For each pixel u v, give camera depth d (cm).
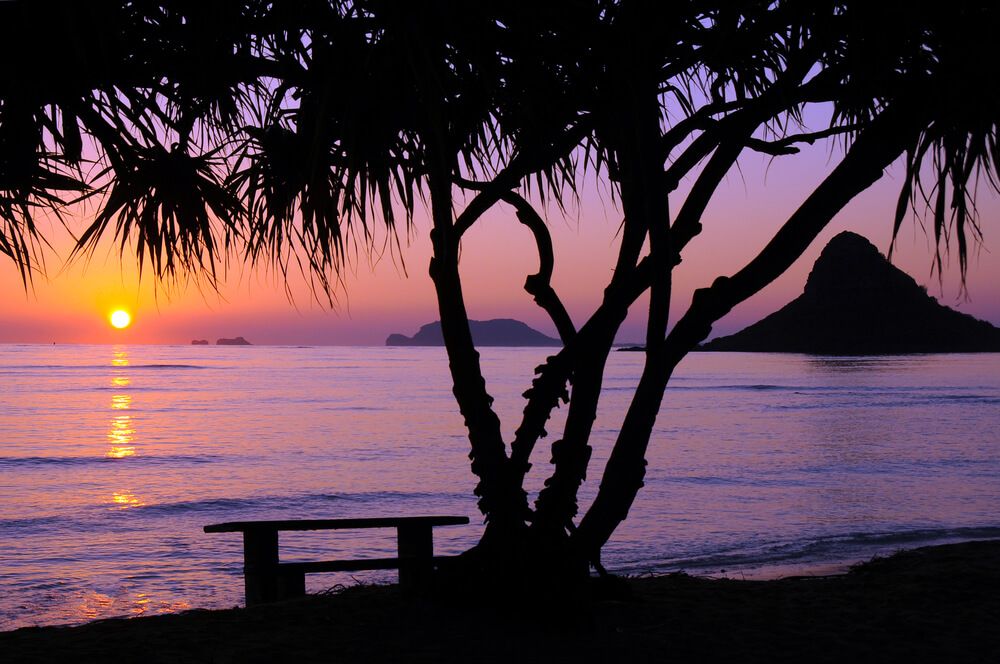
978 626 517
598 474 2302
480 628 483
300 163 401
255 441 3328
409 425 4031
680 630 492
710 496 1930
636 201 475
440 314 511
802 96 416
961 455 2794
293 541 1345
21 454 2912
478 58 348
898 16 356
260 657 442
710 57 412
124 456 2844
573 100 416
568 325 506
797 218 441
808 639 482
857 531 1503
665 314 465
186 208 357
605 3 396
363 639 468
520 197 496
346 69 337
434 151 405
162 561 1267
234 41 339
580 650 450
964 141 355
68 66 318
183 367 13150
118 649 462
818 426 3975
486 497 512
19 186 310
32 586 1109
